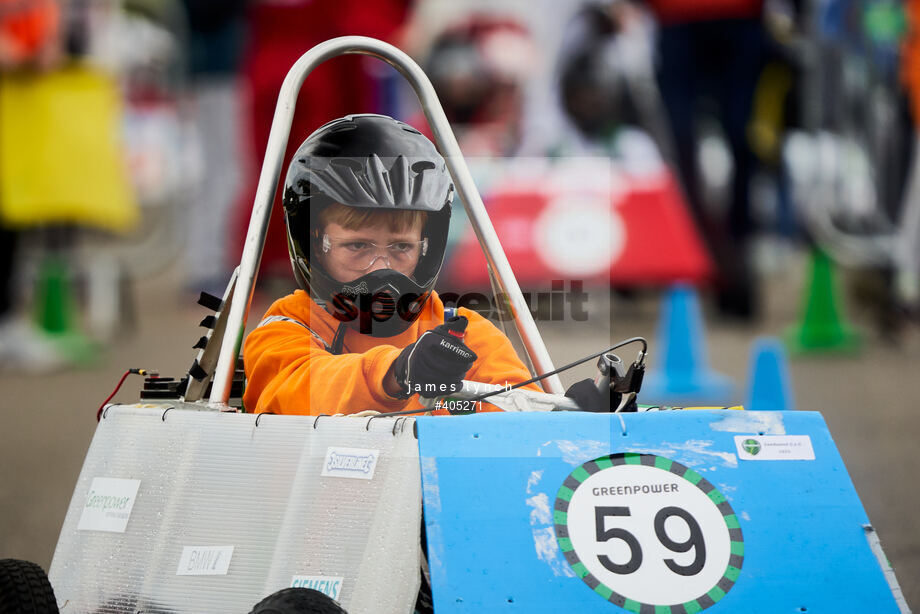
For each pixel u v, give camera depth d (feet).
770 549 30.99
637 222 120.06
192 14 135.23
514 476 30.91
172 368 104.68
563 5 137.28
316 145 38.86
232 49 135.64
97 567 34.35
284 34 119.96
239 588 31.91
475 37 131.34
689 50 127.54
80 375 105.70
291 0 119.14
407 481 30.81
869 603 30.63
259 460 33.32
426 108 40.57
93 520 35.17
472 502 30.30
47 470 73.77
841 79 125.18
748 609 30.04
